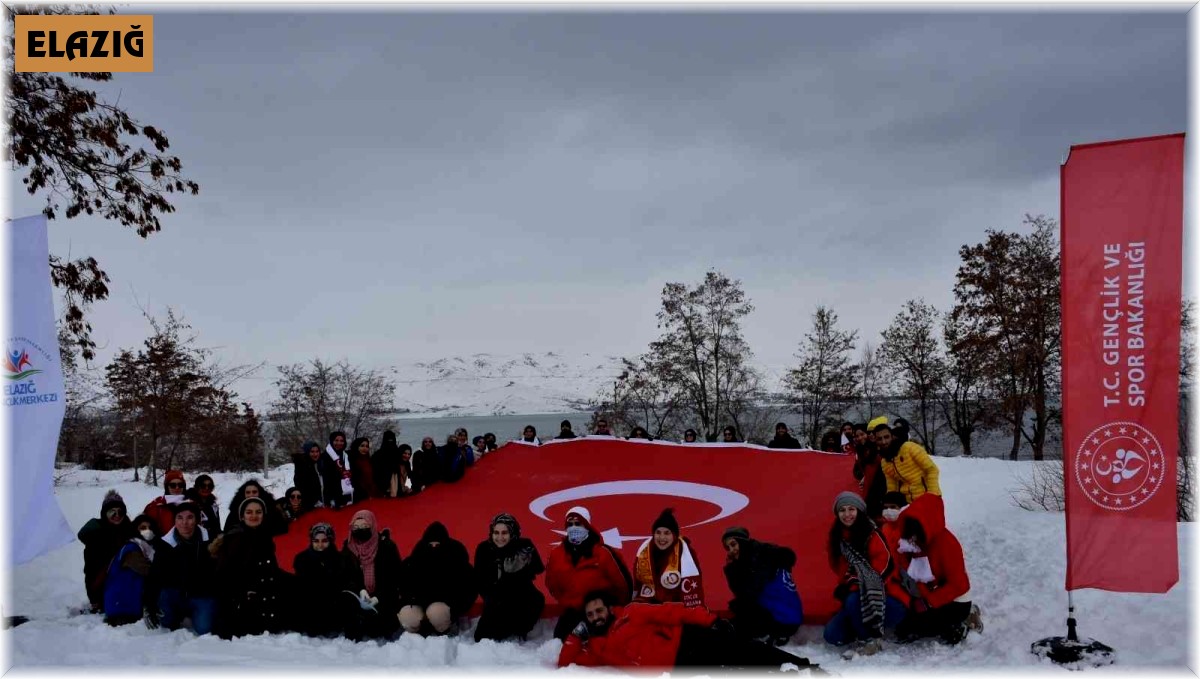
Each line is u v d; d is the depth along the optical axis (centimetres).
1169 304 732
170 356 3741
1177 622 789
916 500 848
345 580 891
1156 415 737
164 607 920
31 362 909
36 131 1337
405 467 1505
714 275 4747
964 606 827
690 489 1342
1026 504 1516
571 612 845
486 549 899
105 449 4366
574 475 1428
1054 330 4028
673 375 4684
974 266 4216
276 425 4581
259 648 819
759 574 830
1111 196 744
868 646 804
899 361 4603
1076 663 715
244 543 905
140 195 1457
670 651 725
